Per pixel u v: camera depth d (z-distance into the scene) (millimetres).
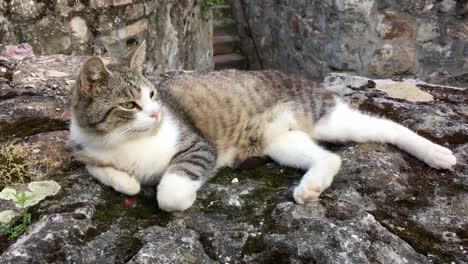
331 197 714
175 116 840
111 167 759
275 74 982
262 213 689
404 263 617
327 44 2039
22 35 1318
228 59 2891
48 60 1192
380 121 898
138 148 766
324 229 635
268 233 648
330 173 745
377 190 737
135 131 763
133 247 618
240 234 648
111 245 621
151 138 775
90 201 688
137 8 1475
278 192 736
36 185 708
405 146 845
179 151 799
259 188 749
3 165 776
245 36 2930
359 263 599
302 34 2252
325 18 2023
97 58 746
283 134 890
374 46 1906
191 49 1899
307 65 2252
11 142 844
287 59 2463
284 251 620
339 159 774
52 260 586
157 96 830
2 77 1104
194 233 651
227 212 698
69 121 908
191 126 859
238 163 882
